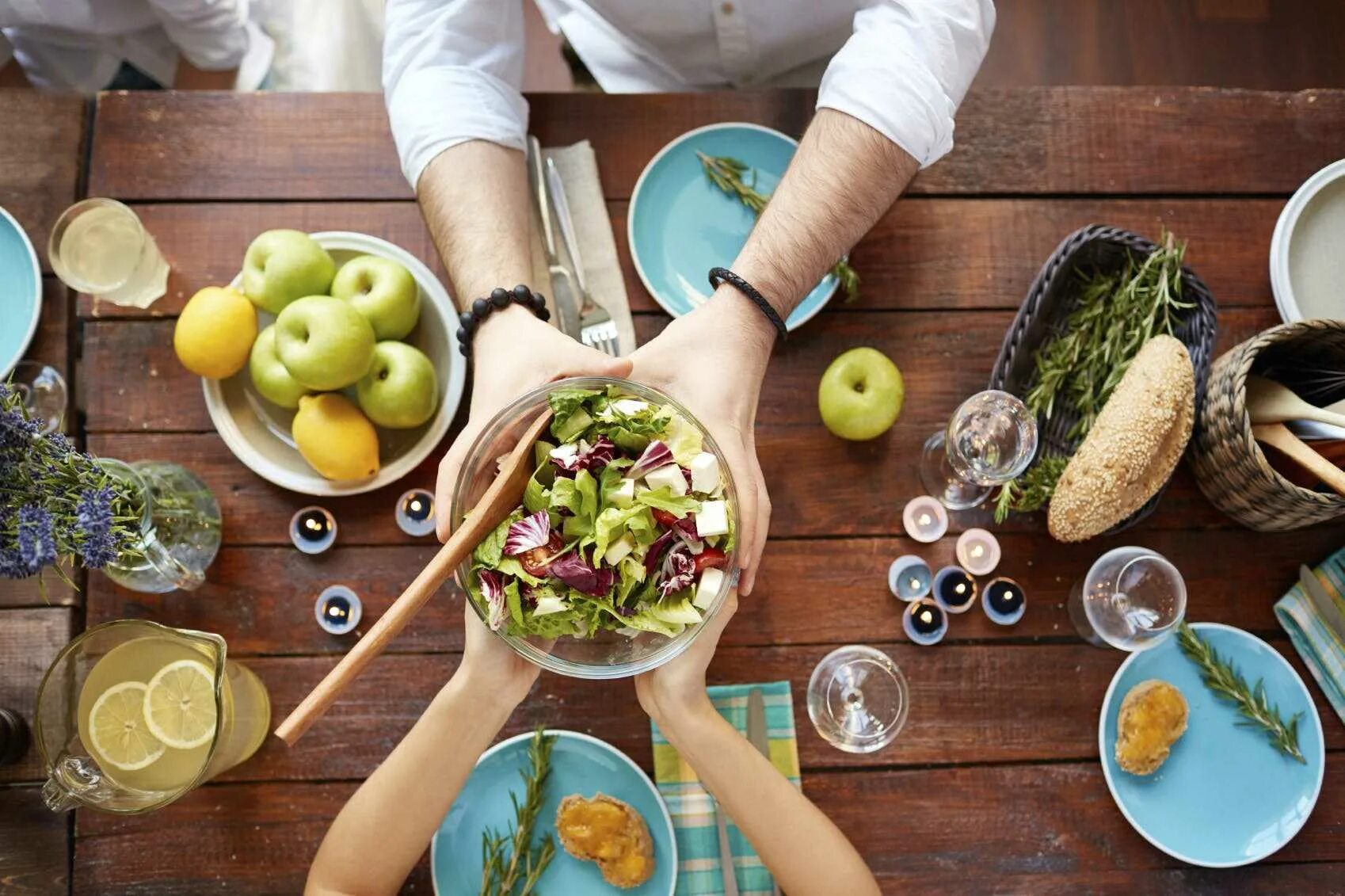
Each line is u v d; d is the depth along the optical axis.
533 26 2.14
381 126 1.32
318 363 1.09
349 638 1.22
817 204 1.10
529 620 0.88
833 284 1.27
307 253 1.16
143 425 1.26
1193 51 2.13
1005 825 1.21
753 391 1.09
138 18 1.68
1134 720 1.19
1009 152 1.34
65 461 0.95
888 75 1.09
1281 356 1.20
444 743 1.06
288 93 1.32
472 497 0.92
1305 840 1.21
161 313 1.28
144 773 1.07
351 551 1.24
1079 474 1.15
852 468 1.28
